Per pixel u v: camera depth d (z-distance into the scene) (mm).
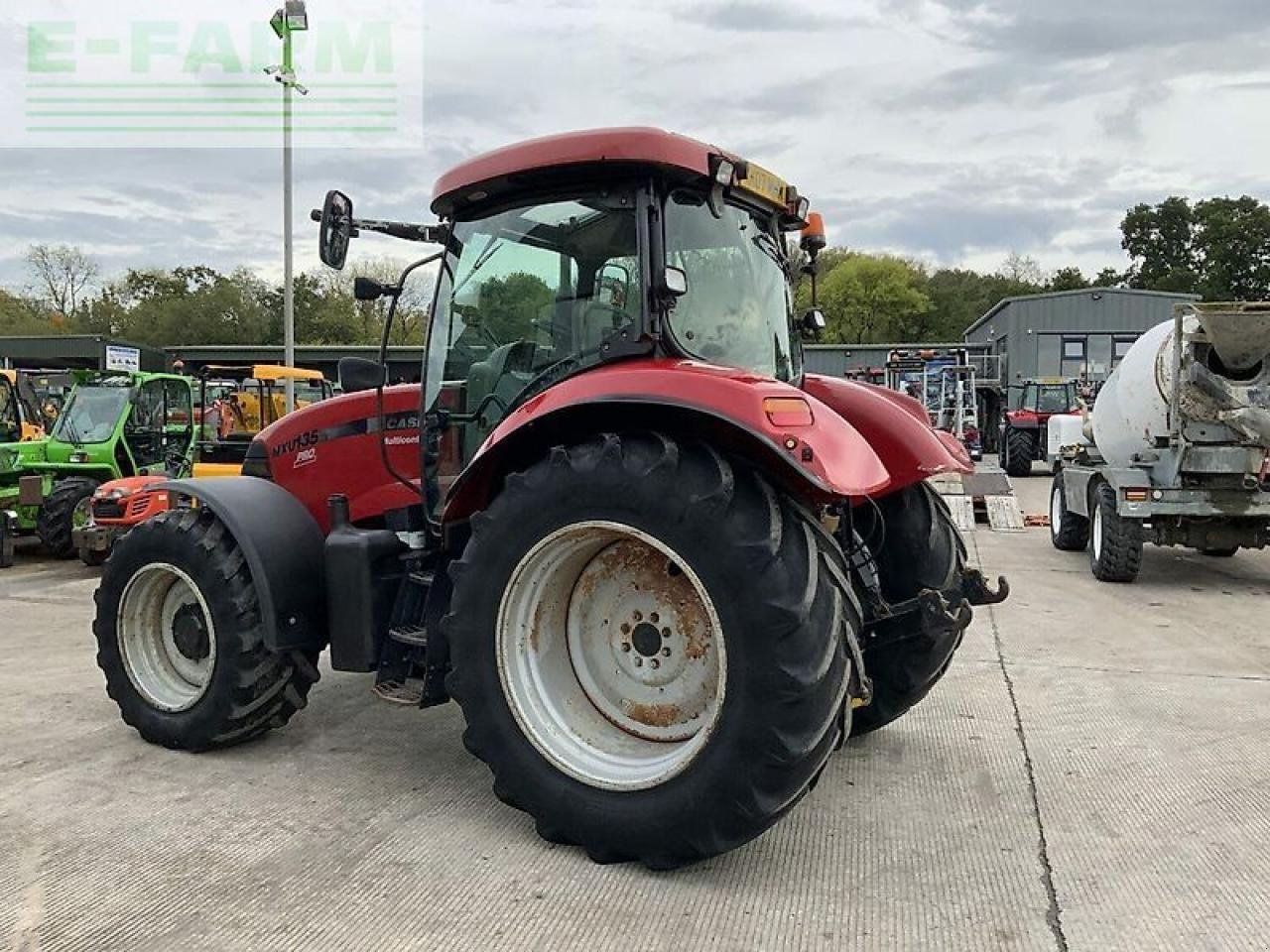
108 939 2529
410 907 2684
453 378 3723
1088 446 9648
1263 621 6551
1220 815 3324
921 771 3736
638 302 3162
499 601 3051
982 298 59375
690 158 3127
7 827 3227
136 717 4043
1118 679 5051
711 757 2736
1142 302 27125
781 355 3711
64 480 10156
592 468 2896
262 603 3762
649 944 2496
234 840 3121
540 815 3020
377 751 3996
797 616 2658
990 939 2529
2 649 5891
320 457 4379
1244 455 7547
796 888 2799
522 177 3297
